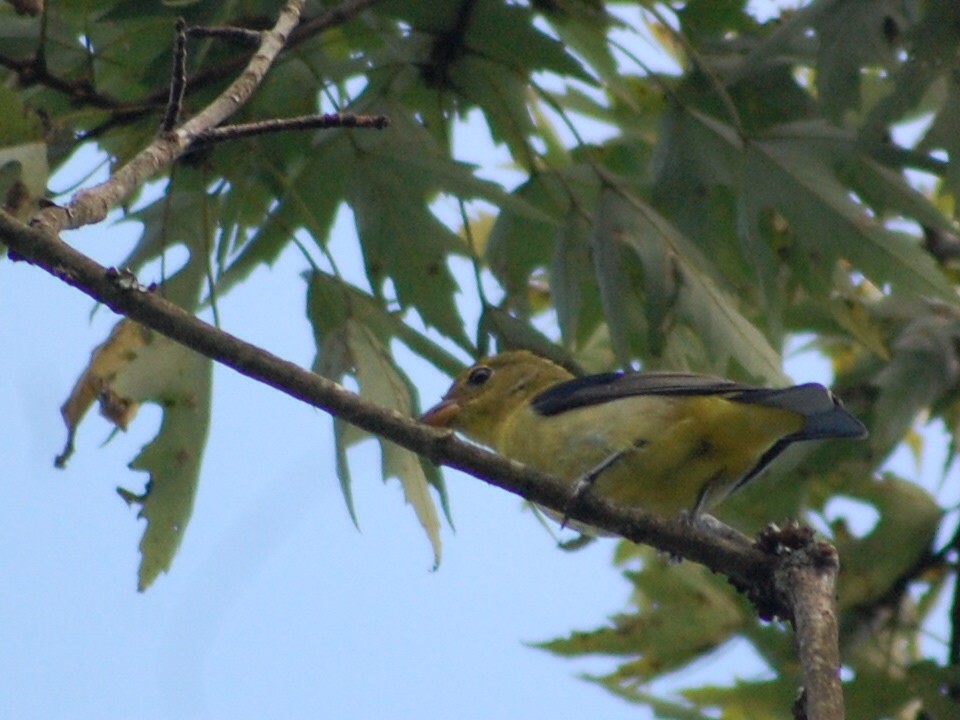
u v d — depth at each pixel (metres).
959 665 11.90
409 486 10.02
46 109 10.84
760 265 11.14
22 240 7.23
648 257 10.90
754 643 11.90
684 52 12.07
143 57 11.06
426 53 11.26
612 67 11.99
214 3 10.85
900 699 11.98
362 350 10.50
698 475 9.82
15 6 9.83
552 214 11.45
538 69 11.21
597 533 9.56
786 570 8.13
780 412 9.55
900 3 10.70
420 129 11.12
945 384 12.89
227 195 11.26
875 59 10.53
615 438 9.80
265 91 10.98
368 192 10.80
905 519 13.16
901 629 12.68
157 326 7.48
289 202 11.13
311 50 10.90
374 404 7.78
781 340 11.22
